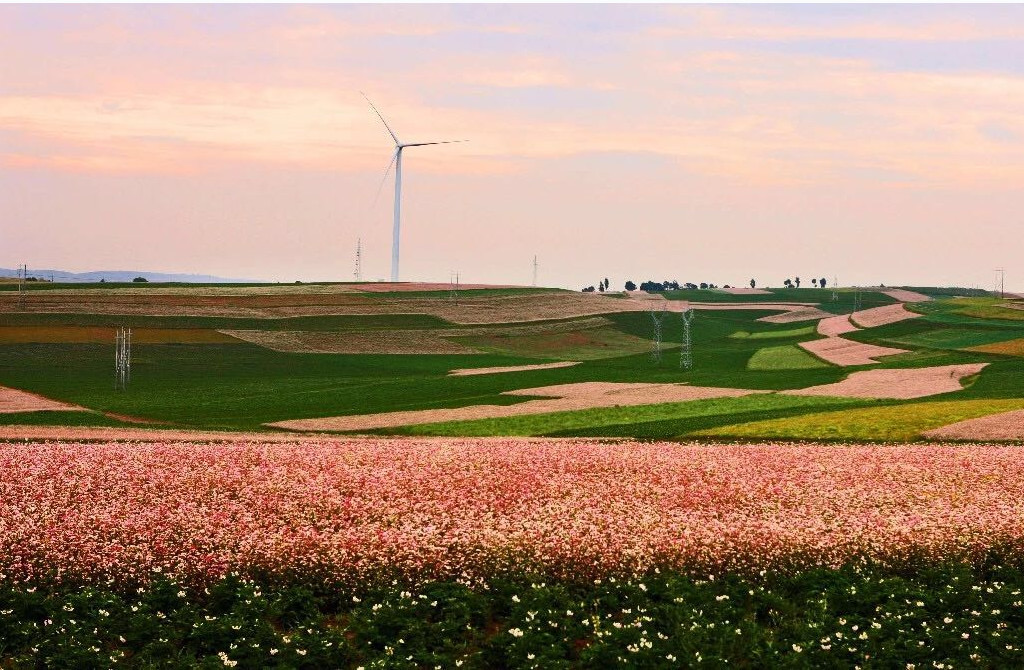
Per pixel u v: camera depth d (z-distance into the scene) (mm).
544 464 36281
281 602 22047
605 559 23656
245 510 28469
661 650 19297
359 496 30688
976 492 31703
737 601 22234
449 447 41531
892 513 28562
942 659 19172
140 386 90625
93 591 22281
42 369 100000
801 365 107062
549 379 96062
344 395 83438
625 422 62344
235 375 100625
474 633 20531
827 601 21859
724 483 32906
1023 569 24469
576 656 19781
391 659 19094
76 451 38438
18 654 19453
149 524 26594
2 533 25562
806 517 27781
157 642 19734
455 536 25484
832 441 51344
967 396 72438
